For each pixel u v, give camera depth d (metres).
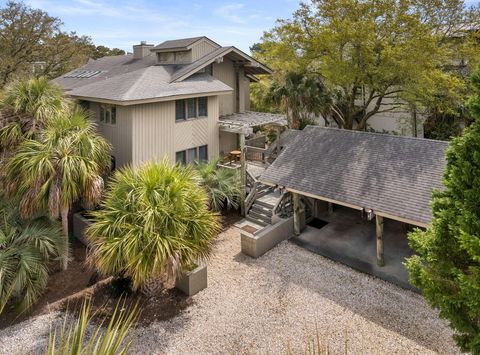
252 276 11.87
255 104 30.86
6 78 28.16
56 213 10.64
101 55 55.12
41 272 10.05
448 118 23.25
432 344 8.66
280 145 19.98
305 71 21.67
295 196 14.30
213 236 10.88
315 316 9.80
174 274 9.03
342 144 14.70
